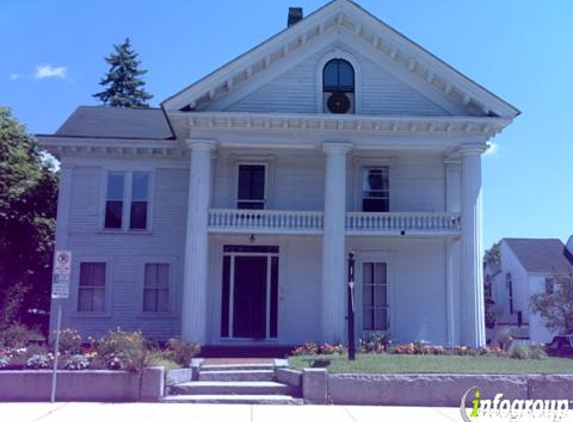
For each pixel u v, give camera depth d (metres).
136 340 13.98
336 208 19.34
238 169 21.78
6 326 15.72
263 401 12.51
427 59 19.77
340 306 18.86
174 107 19.19
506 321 45.69
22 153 26.25
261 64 19.98
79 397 12.52
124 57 54.59
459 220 20.05
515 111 19.48
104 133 22.75
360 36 20.36
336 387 12.59
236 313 21.22
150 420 10.65
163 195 22.61
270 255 21.59
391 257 21.72
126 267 22.20
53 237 27.55
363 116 19.28
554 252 44.72
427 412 11.70
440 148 20.31
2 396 12.47
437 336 21.30
